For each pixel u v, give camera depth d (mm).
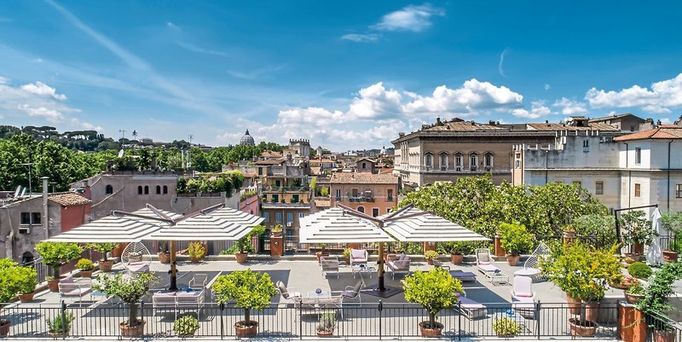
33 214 38969
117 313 15766
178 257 24031
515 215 30266
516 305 15078
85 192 48625
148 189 48500
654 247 24078
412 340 13109
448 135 71938
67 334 13562
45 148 74188
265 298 13336
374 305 14547
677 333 13125
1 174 67188
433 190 34750
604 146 43438
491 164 71625
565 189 32906
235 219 19922
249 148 180625
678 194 37906
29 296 17109
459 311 13312
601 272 13492
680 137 37594
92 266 21094
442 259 24141
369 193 72812
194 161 147625
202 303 14727
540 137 70438
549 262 14836
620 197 42688
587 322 13695
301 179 94125
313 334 13609
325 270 21031
